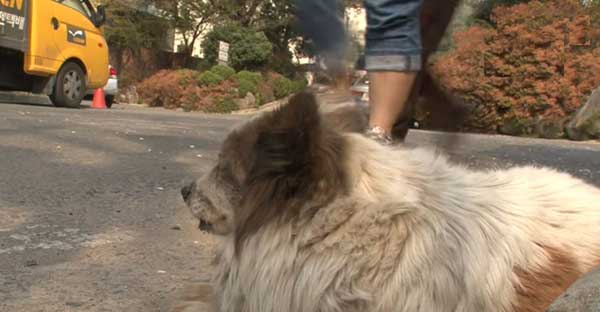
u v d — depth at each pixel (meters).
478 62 14.09
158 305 2.49
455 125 2.85
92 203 4.01
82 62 11.83
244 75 19.30
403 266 1.79
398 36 2.53
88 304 2.47
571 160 7.58
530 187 2.26
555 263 2.00
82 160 5.46
